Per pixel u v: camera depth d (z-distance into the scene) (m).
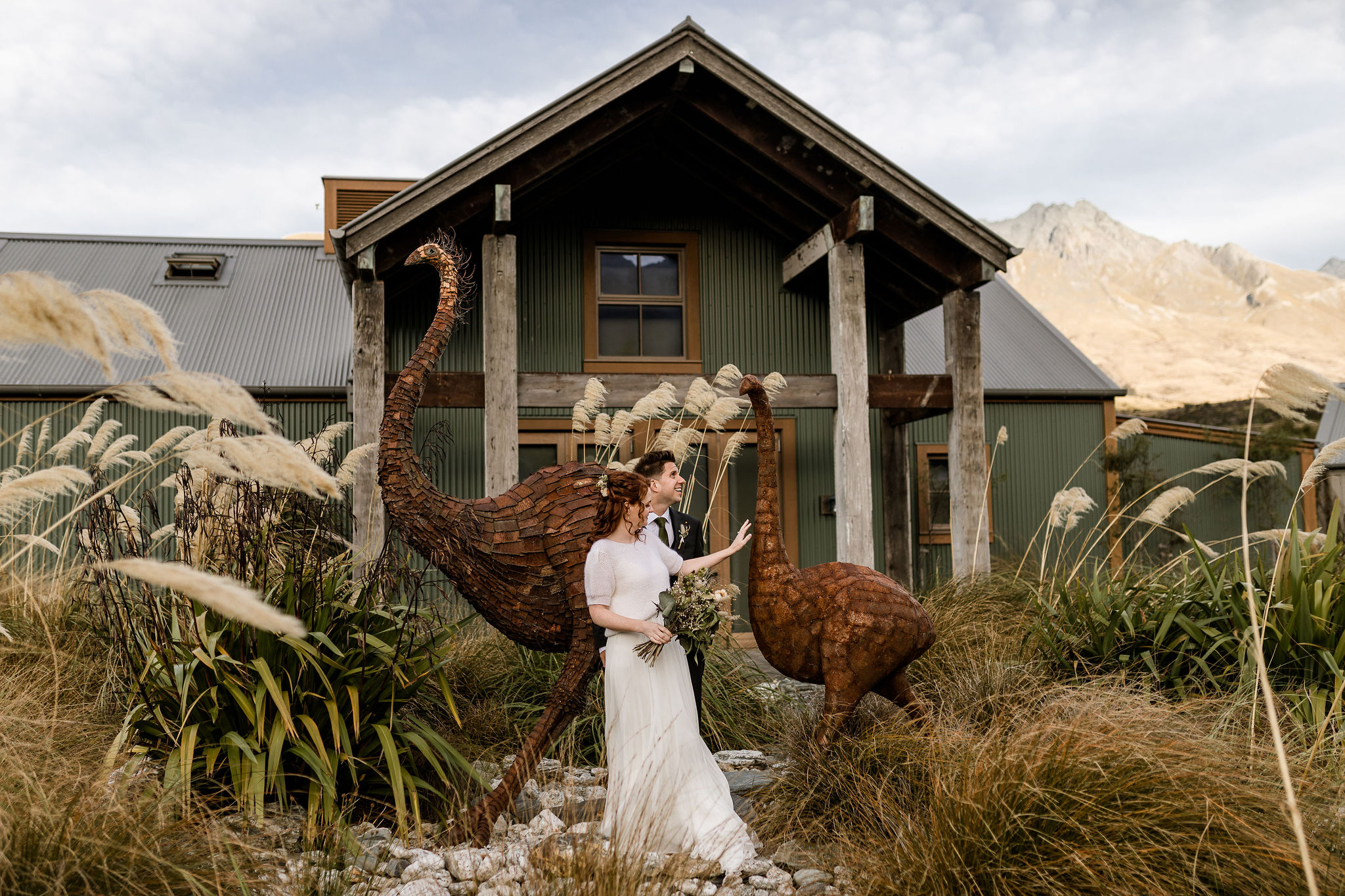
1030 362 11.99
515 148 7.00
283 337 10.98
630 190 9.09
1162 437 12.02
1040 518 11.29
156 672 3.99
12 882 2.58
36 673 4.50
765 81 7.32
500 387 7.10
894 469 9.74
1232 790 3.05
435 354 4.33
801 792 3.93
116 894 2.70
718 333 9.19
